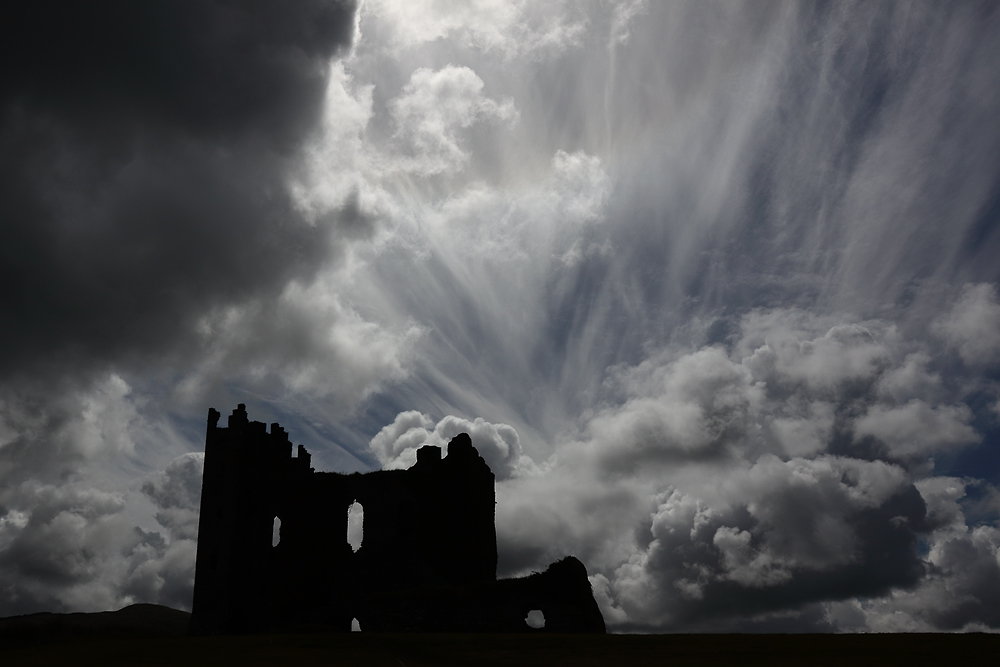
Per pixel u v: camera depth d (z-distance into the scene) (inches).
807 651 1658.5
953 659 1473.9
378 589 3186.5
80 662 1836.9
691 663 1557.6
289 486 3390.7
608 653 1775.3
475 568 3459.6
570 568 2770.7
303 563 3294.8
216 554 3309.5
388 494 3341.5
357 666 1688.0
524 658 1763.0
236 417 3511.3
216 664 1752.0
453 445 3622.0
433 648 1984.5
